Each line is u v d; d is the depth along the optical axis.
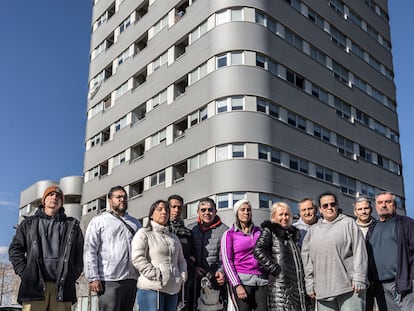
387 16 45.47
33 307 6.38
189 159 31.56
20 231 6.66
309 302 7.16
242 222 7.36
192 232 8.05
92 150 44.22
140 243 6.75
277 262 6.81
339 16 38.56
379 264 7.31
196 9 33.28
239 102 29.48
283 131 30.62
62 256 6.59
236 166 28.22
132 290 6.96
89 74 47.50
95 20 47.94
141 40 40.34
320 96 34.88
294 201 30.16
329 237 7.00
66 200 54.69
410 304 6.93
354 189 36.25
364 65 40.47
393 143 42.31
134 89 39.38
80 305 38.94
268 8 31.70
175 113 33.62
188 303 7.65
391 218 7.48
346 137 36.47
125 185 38.22
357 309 6.76
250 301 7.00
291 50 32.91
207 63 31.47
